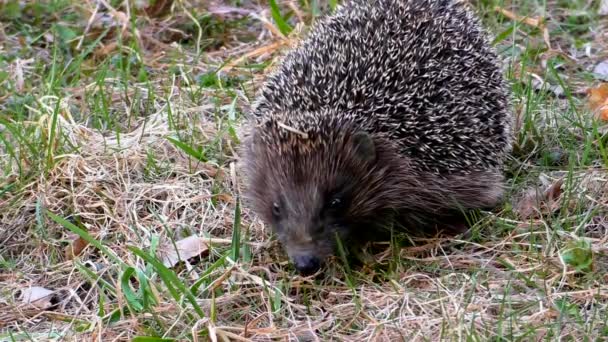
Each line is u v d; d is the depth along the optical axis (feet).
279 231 21.42
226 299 19.93
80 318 19.99
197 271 21.42
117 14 32.81
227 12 33.73
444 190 22.43
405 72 22.54
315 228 20.94
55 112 24.98
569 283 19.90
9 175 24.64
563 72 30.35
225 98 28.81
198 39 32.04
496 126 23.75
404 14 23.65
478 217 23.09
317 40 24.09
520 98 27.22
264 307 19.94
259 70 30.58
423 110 22.35
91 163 25.05
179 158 25.58
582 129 25.80
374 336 18.42
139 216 23.52
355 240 22.36
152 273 20.94
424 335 18.19
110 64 31.09
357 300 19.29
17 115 27.66
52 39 32.48
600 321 18.38
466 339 17.62
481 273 20.44
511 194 23.91
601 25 33.04
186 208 23.40
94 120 27.66
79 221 23.07
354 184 21.52
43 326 20.01
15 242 23.03
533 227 21.99
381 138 21.88
